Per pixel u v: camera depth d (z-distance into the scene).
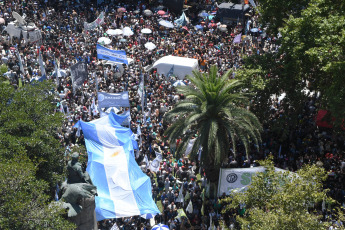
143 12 86.25
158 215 39.44
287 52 45.94
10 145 29.91
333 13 44.53
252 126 42.38
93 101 52.72
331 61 40.41
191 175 44.06
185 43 75.25
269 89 47.06
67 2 88.38
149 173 43.88
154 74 63.91
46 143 32.59
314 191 27.95
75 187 26.72
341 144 47.44
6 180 25.56
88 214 27.36
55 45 73.31
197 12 92.69
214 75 43.16
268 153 46.78
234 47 73.00
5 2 84.88
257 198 29.83
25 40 73.31
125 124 49.81
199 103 43.09
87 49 72.81
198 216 39.50
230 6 84.69
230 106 42.28
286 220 26.12
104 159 40.31
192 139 47.34
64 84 60.25
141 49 74.25
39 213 24.81
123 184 37.59
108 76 62.97
